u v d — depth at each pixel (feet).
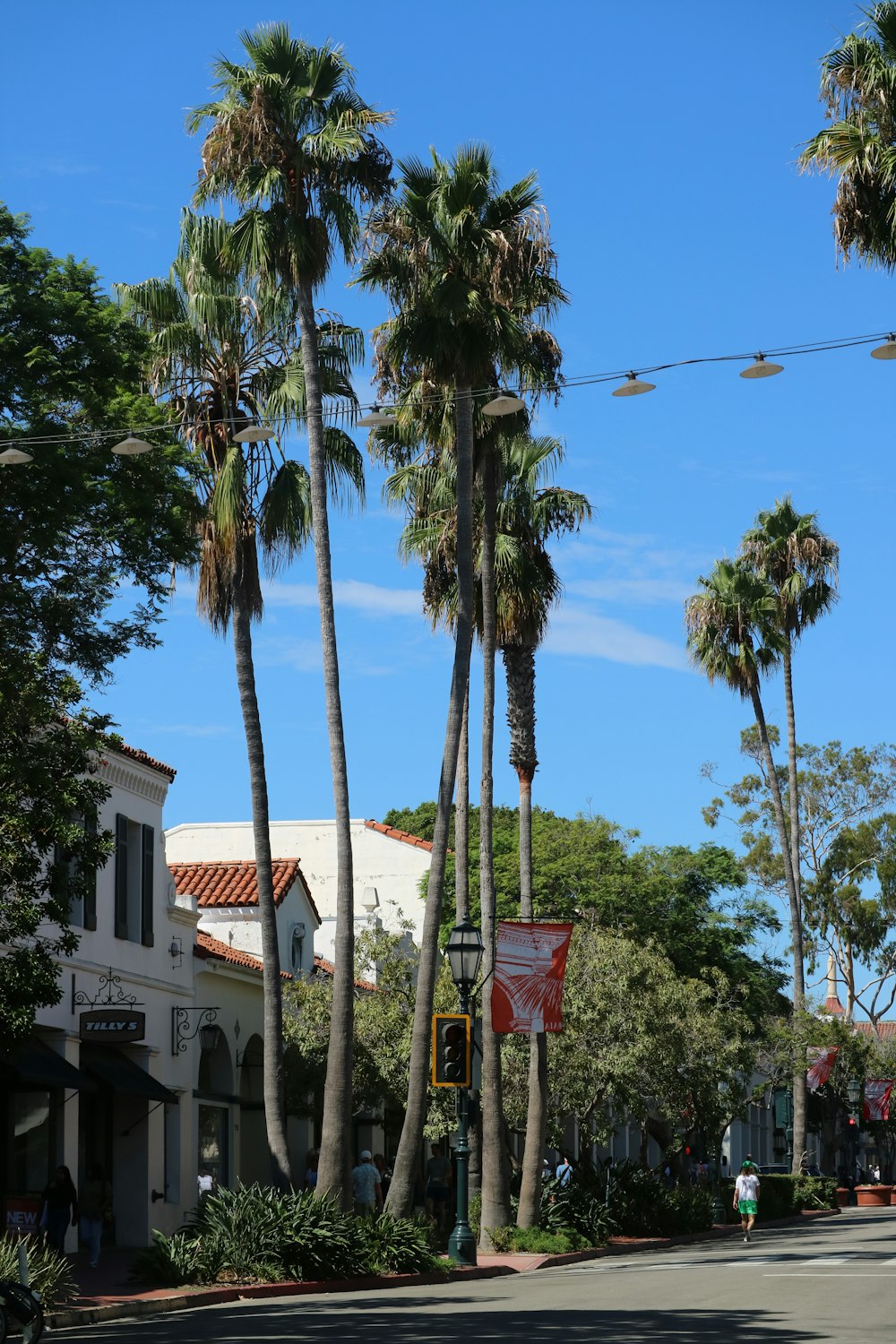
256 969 119.55
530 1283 81.82
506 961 101.40
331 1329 55.42
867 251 80.18
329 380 100.48
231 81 94.12
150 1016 103.86
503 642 120.78
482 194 99.14
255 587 98.53
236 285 97.04
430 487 116.78
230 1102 116.57
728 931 190.60
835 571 187.42
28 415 67.46
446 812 95.86
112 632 68.69
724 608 184.34
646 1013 124.67
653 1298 66.54
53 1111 90.94
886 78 77.82
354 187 94.12
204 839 194.29
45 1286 62.18
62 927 66.08
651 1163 233.55
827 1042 214.69
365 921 169.48
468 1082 92.38
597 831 184.24
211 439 97.60
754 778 246.27
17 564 66.54
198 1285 74.18
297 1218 79.20
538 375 102.83
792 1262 91.91
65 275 71.10
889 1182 359.87
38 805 63.98
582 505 118.83
